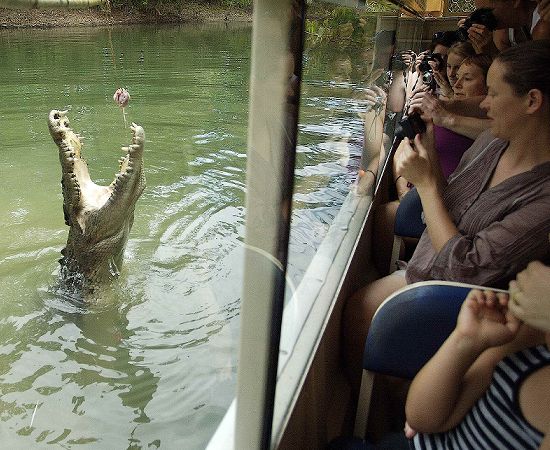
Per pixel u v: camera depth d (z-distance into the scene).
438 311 1.34
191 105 8.17
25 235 4.50
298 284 1.53
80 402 2.42
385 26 2.76
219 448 1.06
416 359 1.39
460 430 1.17
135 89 8.95
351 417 1.78
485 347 1.11
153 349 2.75
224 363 1.71
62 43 5.88
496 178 1.62
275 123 0.84
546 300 0.99
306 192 1.50
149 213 4.70
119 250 3.45
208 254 3.85
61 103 8.34
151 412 2.21
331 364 1.73
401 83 3.64
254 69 0.81
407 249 2.72
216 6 6.34
